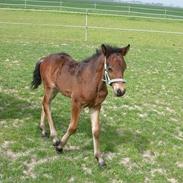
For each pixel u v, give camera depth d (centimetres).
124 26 3412
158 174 700
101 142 791
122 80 605
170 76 1498
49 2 4944
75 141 783
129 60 1750
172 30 3419
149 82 1357
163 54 2041
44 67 778
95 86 648
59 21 3447
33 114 920
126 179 670
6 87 1125
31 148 747
